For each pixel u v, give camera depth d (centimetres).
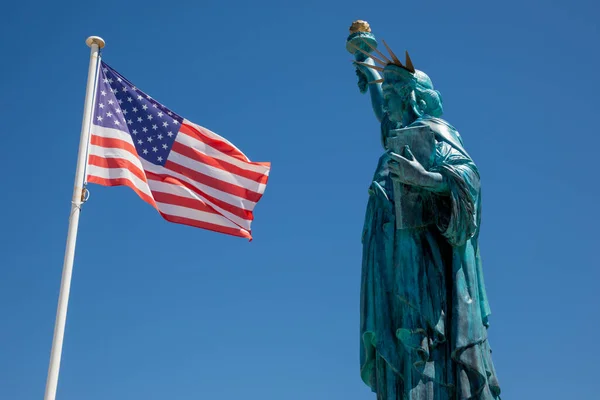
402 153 4381
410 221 4391
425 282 4328
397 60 4619
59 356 4878
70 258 5106
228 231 5984
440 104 4794
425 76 4803
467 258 4406
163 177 5928
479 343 4269
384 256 4481
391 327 4350
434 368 4234
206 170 6025
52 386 4806
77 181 5281
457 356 4219
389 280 4431
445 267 4391
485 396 4200
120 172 5547
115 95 5903
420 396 4175
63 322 4950
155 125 5981
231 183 6066
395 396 4266
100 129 5634
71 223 5191
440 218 4341
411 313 4275
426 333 4247
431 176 4269
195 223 5925
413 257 4366
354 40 5297
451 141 4481
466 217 4288
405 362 4262
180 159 5988
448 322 4294
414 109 4650
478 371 4191
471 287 4356
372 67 4766
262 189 6109
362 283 4538
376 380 4400
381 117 5119
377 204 4625
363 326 4447
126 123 5888
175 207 5900
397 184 4406
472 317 4281
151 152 5944
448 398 4219
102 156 5566
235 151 6100
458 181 4272
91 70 5606
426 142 4353
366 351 4438
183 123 6041
